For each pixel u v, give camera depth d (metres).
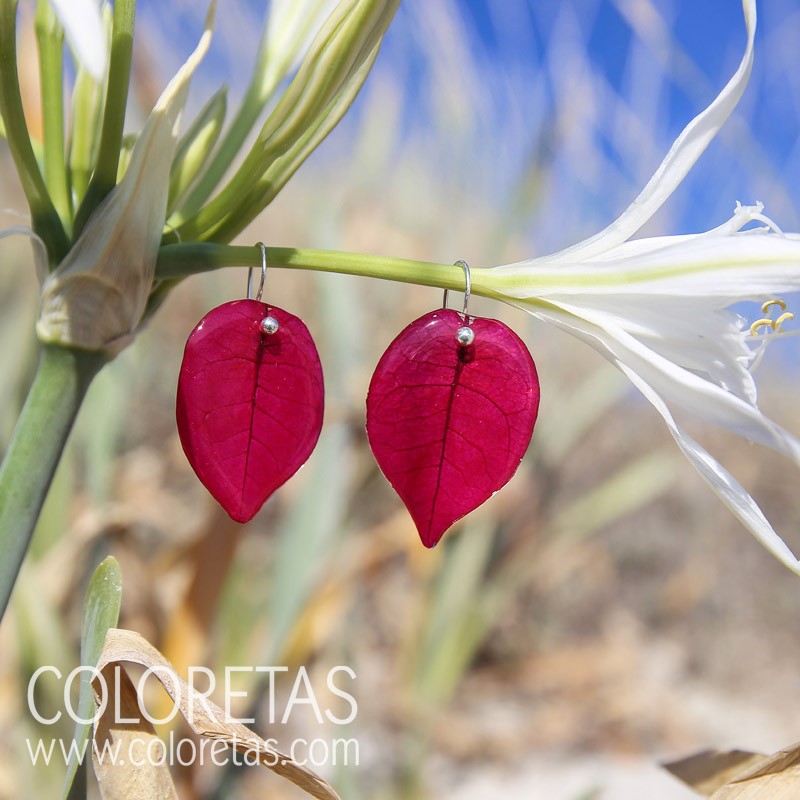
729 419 0.21
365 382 0.47
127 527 0.38
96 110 0.23
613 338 0.22
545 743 0.80
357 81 0.23
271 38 0.25
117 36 0.21
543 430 0.55
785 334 0.22
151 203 0.21
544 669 0.85
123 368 0.44
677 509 1.11
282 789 0.57
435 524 0.22
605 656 0.88
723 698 0.99
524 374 0.22
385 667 0.72
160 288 0.23
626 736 0.83
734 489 0.21
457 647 0.53
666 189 0.22
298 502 0.38
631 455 1.04
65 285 0.22
